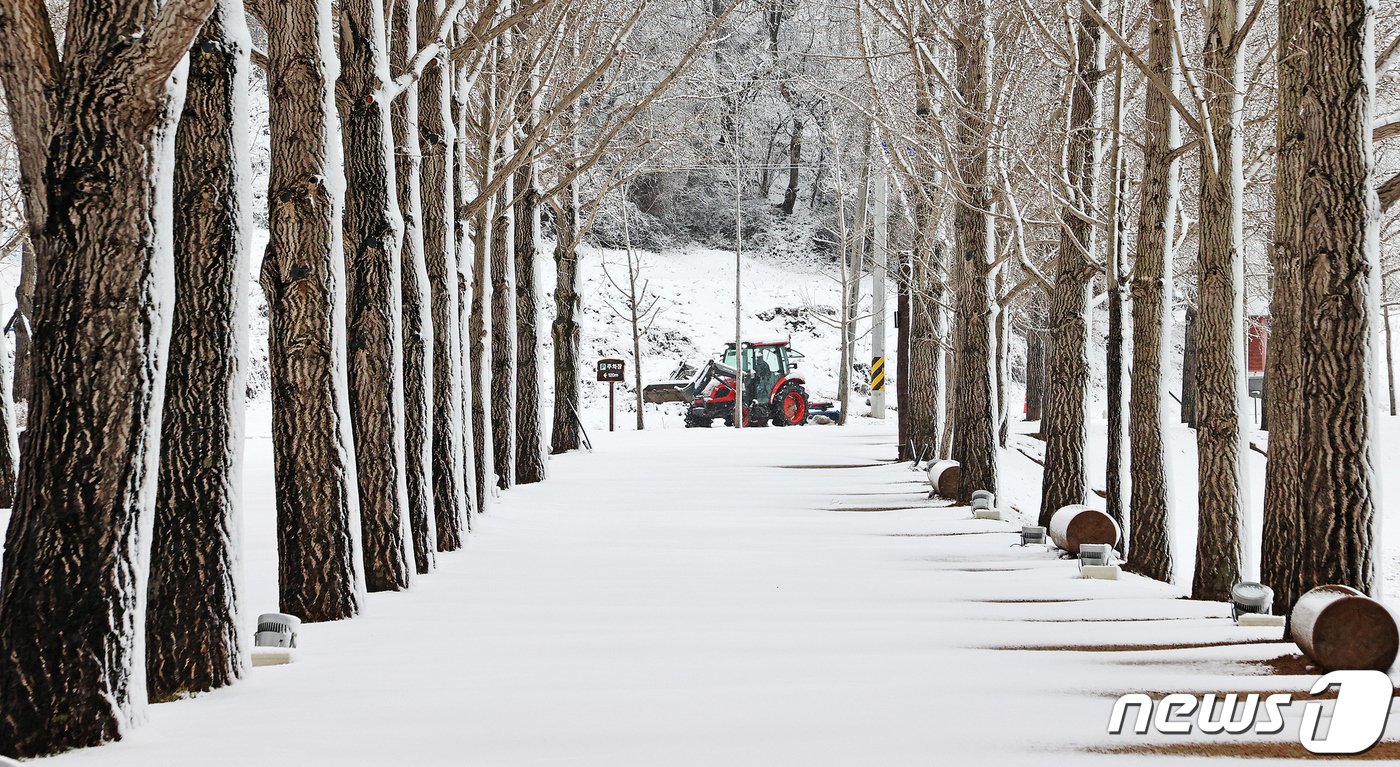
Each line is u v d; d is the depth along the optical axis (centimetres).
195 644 1559
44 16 1355
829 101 8300
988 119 3872
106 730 1295
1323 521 1967
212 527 1588
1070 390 3631
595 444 6788
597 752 1252
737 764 1206
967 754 1248
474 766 1203
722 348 12200
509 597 2380
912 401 5666
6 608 1299
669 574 2705
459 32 3838
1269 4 3694
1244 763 1233
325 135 2127
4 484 3944
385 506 2450
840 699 1492
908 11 4125
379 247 2456
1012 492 5553
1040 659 1759
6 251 3812
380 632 1998
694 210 14100
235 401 1644
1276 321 2161
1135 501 3014
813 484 4819
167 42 1310
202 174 1647
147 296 1342
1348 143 1966
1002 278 5912
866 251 10806
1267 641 1894
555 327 6216
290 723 1383
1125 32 3803
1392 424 7106
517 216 5075
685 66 3422
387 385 2453
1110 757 1245
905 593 2458
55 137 1327
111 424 1318
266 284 2123
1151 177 3058
